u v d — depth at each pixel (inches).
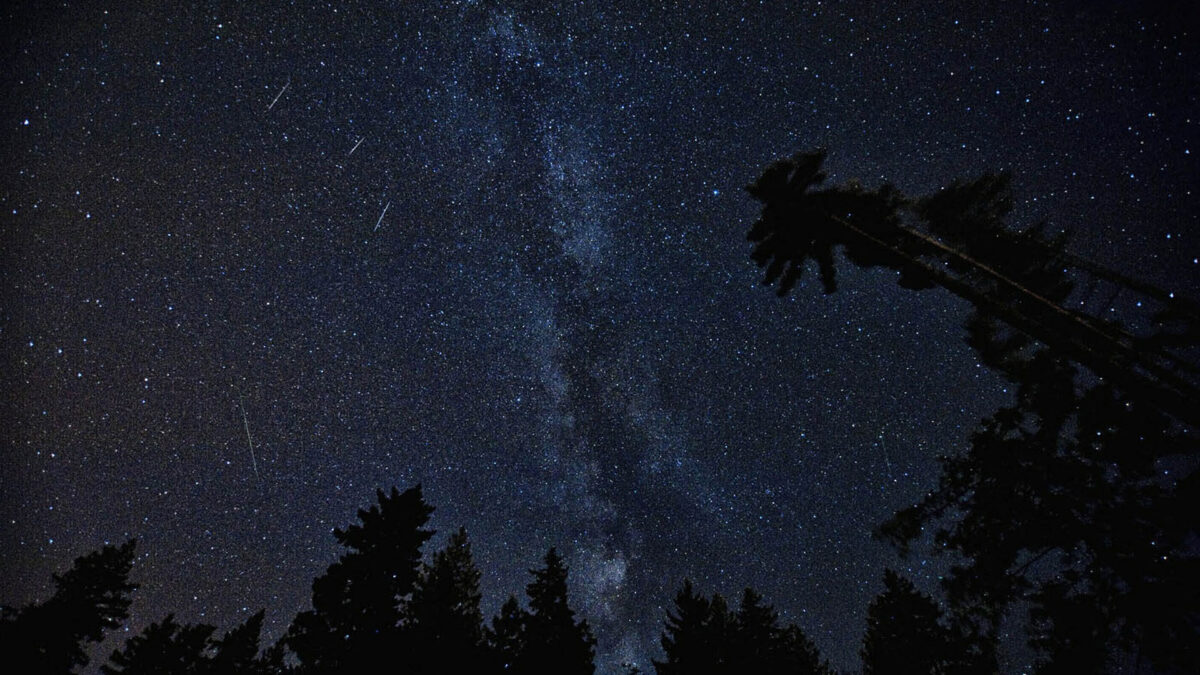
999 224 231.3
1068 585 271.3
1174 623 215.6
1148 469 232.4
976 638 317.7
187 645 628.1
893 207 242.5
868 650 679.1
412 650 528.4
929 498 297.3
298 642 507.5
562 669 603.5
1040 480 263.1
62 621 632.4
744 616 744.3
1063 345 193.6
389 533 571.8
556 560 727.7
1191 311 183.9
